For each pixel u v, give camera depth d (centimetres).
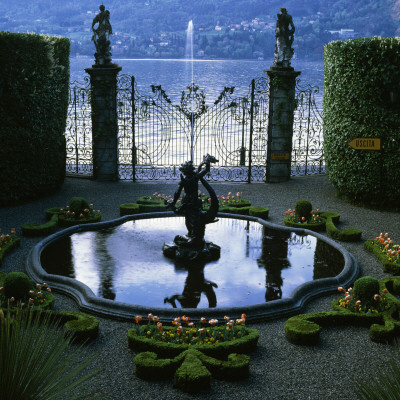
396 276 1038
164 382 702
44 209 1530
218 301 926
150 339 772
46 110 1647
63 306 925
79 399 640
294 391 682
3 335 347
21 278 886
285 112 1908
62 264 1083
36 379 366
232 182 1945
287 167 1953
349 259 1116
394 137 1492
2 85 1477
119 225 1366
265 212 1454
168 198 1598
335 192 1783
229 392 680
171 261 1102
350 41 1537
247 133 3397
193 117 2014
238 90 4391
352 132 1559
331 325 878
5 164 1512
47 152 1664
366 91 1511
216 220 1130
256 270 1067
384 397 332
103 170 1941
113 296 940
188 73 5850
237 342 767
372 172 1540
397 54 1462
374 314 873
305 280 1027
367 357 773
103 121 1908
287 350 792
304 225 1355
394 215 1511
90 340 805
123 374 717
